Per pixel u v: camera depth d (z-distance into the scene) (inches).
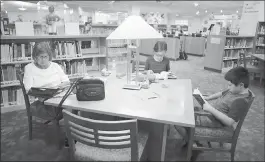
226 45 255.3
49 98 70.2
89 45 150.3
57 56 132.3
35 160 79.6
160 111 59.6
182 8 599.8
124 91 77.7
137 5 538.9
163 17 721.6
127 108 61.6
